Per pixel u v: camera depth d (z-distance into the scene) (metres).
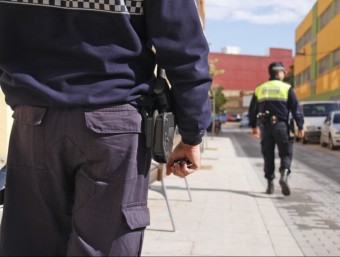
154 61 2.00
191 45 1.88
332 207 6.75
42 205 1.97
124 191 1.85
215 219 5.88
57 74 1.85
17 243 1.98
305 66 25.11
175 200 7.08
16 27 1.91
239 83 78.50
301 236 5.14
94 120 1.82
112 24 1.85
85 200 1.88
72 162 1.89
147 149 1.96
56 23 1.88
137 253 1.92
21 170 1.98
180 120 1.97
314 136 22.53
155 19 1.86
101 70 1.84
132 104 1.89
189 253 4.46
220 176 10.01
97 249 1.84
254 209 6.55
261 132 7.76
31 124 1.90
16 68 1.90
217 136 33.12
